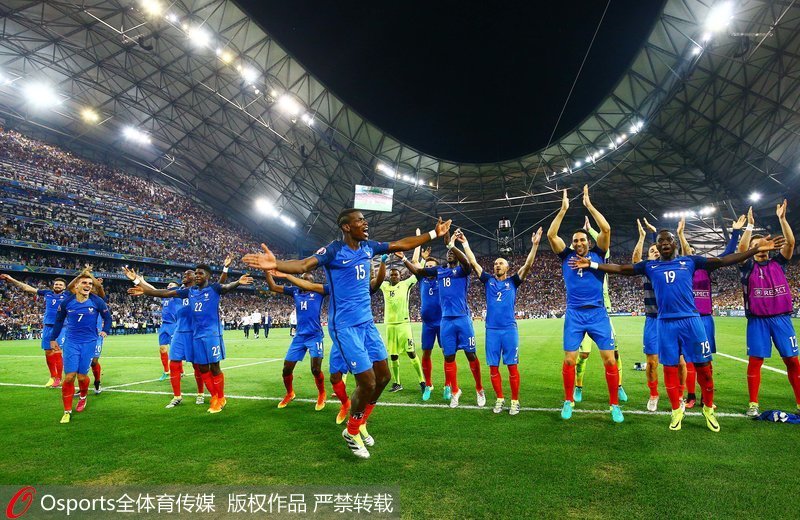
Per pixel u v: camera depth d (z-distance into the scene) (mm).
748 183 29078
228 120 34188
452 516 2508
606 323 4664
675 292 4320
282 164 38188
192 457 3627
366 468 3291
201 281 5699
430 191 40656
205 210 48469
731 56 21328
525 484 2932
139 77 30156
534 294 50625
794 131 22844
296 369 9492
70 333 5320
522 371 8258
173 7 22859
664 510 2539
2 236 28766
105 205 37500
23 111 35906
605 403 5418
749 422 4379
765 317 4691
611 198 40906
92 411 5523
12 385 7754
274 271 3098
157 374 9078
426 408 5324
